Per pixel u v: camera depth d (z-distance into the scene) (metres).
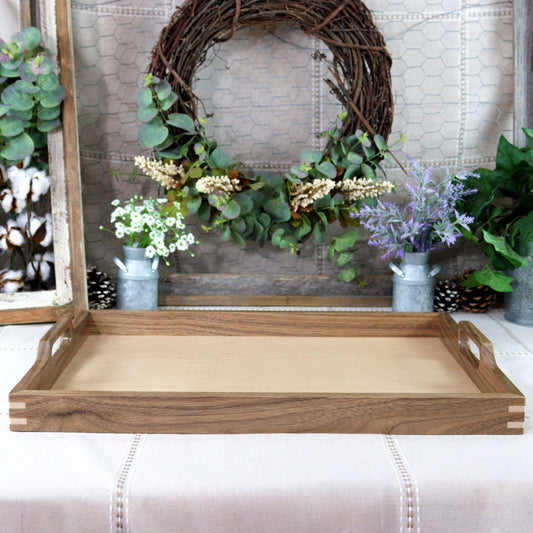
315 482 0.80
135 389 1.02
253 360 1.15
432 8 1.49
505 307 1.48
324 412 0.92
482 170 1.41
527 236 1.33
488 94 1.54
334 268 1.61
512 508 0.80
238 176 1.39
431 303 1.43
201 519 0.78
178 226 1.39
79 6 1.47
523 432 0.93
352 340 1.25
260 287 1.58
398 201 1.57
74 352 1.15
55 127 1.36
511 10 1.50
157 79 1.31
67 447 0.88
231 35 1.36
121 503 0.78
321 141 1.55
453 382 1.07
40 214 1.39
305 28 1.38
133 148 1.54
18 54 1.28
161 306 1.56
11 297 1.37
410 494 0.79
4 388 1.08
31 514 0.78
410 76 1.52
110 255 1.59
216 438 0.91
